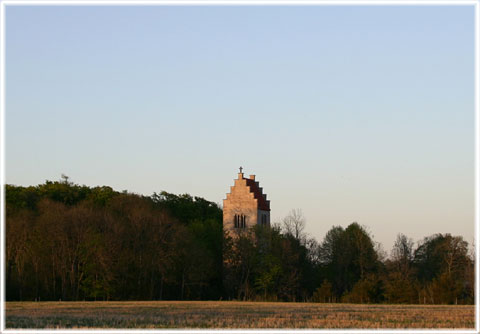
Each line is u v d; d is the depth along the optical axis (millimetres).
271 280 182375
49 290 161250
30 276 159750
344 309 111500
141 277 169750
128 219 172875
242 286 186250
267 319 83250
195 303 137125
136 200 190125
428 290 162875
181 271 176750
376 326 74875
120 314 93875
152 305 123688
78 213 164125
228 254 189750
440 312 100938
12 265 159000
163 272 169000
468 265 180500
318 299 171000
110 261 160000
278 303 144500
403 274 180000
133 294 167500
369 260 191125
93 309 107500
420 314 95562
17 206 178750
